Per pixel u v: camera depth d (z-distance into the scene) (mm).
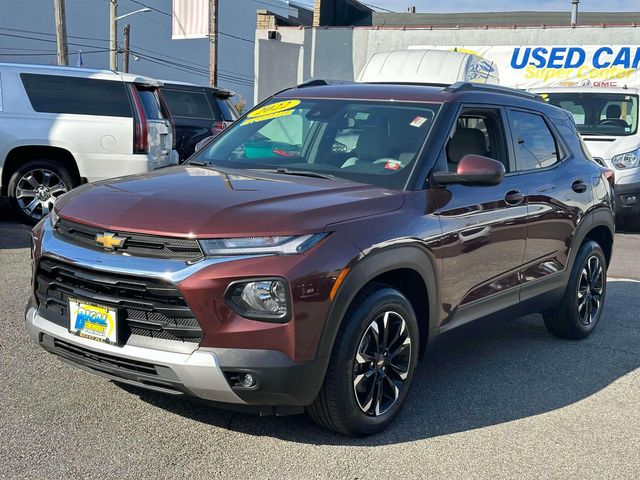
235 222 3488
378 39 21000
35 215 9492
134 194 3869
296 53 21594
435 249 4164
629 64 18422
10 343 5035
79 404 4113
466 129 4867
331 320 3555
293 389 3482
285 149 4832
